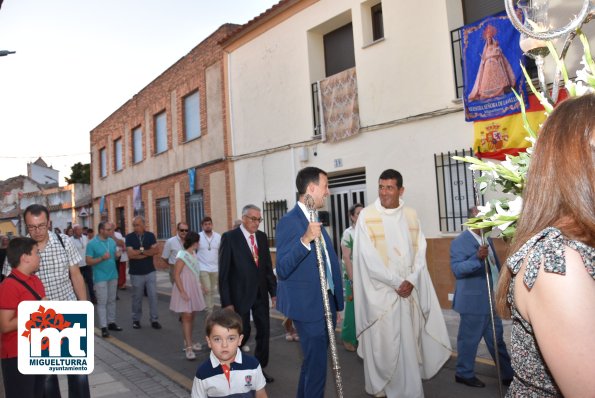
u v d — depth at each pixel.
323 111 10.33
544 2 2.07
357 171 10.02
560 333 1.16
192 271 6.56
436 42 8.21
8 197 42.88
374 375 4.45
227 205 13.55
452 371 5.39
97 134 25.52
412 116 8.54
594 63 1.86
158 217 18.59
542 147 1.37
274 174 11.88
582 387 1.13
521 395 1.40
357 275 4.62
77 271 4.52
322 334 3.74
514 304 1.38
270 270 5.66
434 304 4.65
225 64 13.55
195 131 15.67
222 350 3.00
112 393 5.27
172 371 6.05
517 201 1.72
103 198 24.89
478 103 7.25
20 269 3.68
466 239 4.79
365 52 9.45
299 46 11.07
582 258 1.20
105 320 8.10
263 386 3.14
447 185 8.12
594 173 1.27
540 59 2.10
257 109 12.42
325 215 10.49
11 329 3.56
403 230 4.59
